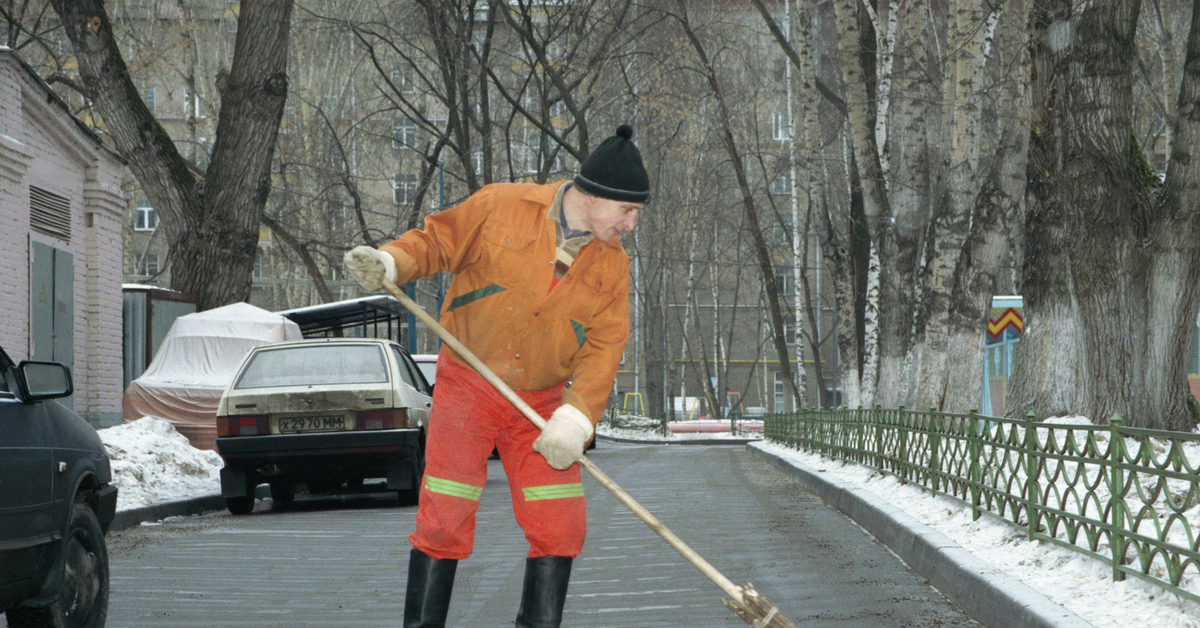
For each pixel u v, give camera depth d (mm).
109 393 18328
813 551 8188
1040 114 13945
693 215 51438
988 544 6965
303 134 46594
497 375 3662
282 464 11383
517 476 3719
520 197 3648
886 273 21547
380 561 7852
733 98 44594
